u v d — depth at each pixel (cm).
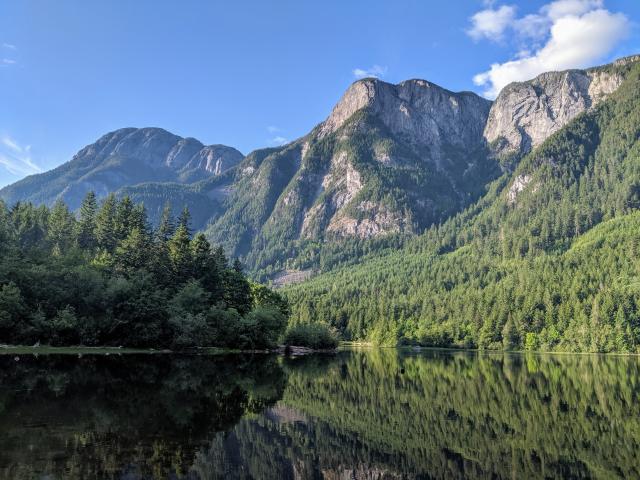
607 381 5856
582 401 4091
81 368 4772
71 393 3250
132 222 10912
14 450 1881
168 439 2203
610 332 15138
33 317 6481
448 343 19688
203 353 8369
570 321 16688
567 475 2052
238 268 11350
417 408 3597
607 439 2709
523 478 2009
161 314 7825
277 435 2552
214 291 9994
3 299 6247
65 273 7450
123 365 5344
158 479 1638
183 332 7862
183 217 10844
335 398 3944
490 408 3662
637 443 2622
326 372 6284
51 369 4534
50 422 2384
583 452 2431
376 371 6781
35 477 1584
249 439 2377
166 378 4472
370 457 2277
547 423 3131
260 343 10038
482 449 2467
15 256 7219
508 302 19412
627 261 19862
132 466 1764
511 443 2600
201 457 1970
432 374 6512
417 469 2119
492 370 7438
